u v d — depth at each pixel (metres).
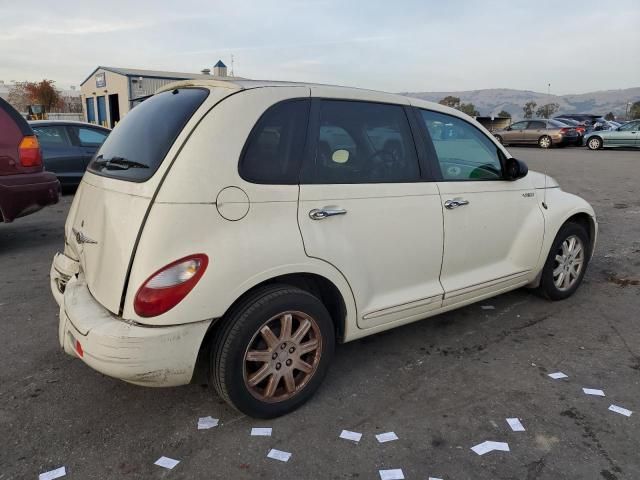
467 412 2.88
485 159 3.75
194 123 2.54
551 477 2.38
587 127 27.53
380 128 3.16
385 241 3.08
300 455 2.52
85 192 3.11
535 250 4.08
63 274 3.20
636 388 3.14
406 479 2.36
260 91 2.72
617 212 8.41
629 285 4.96
